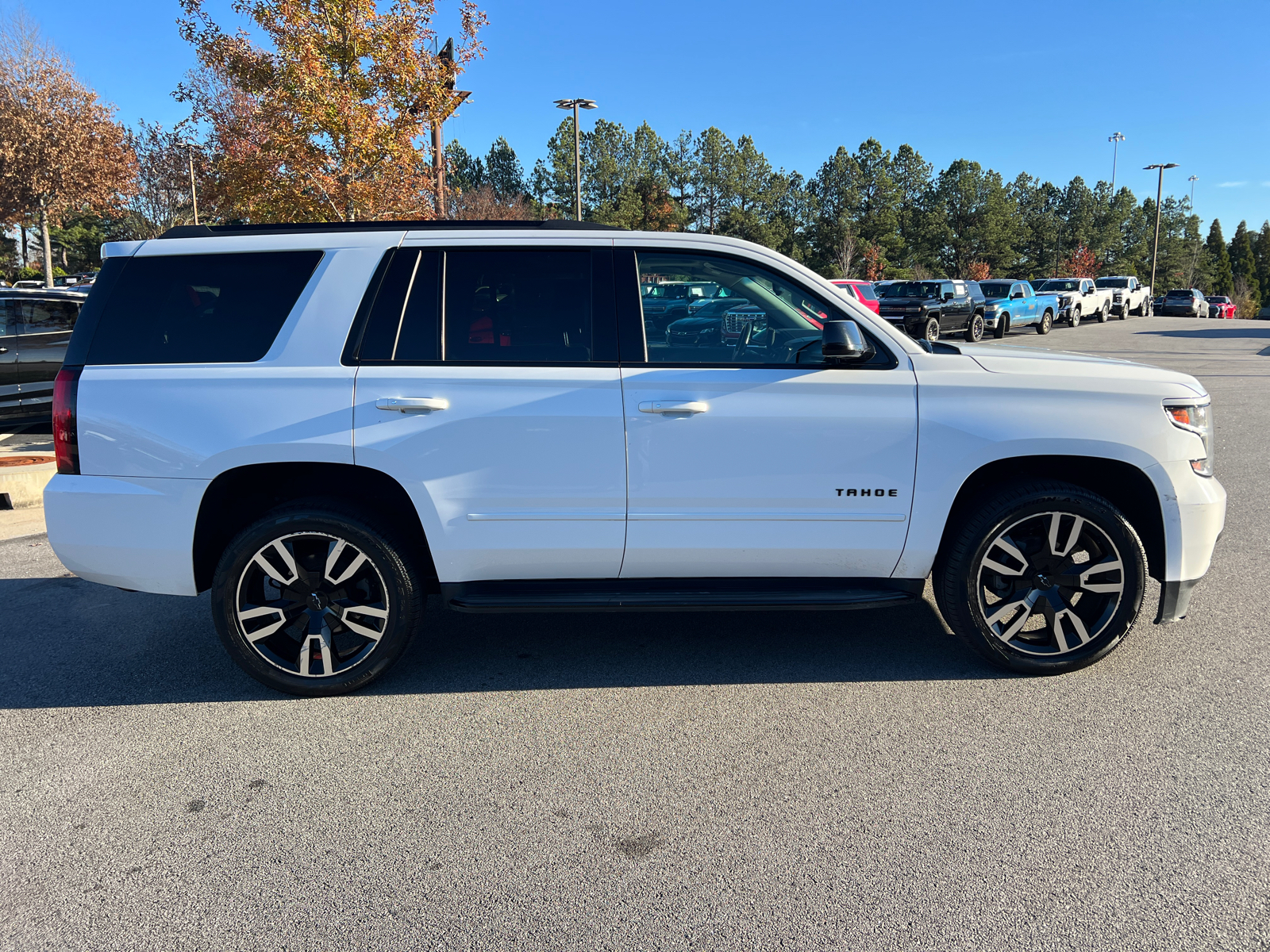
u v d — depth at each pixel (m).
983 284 29.12
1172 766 3.04
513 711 3.58
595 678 3.89
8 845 2.70
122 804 2.93
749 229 90.62
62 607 4.91
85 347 3.60
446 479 3.54
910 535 3.64
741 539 3.63
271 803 2.92
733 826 2.75
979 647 3.74
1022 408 3.57
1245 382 15.36
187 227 3.75
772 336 3.67
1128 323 36.50
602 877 2.50
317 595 3.66
